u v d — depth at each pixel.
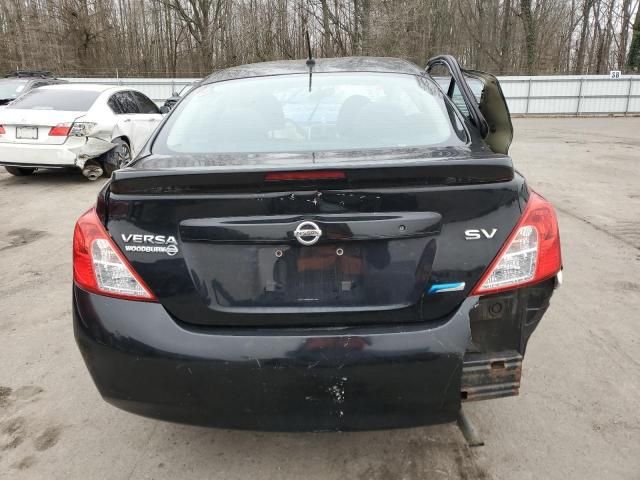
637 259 5.12
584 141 15.84
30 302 4.32
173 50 37.66
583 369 3.22
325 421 2.04
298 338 2.00
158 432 2.73
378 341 1.98
